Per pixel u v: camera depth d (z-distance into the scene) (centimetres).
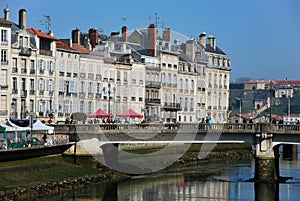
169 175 8456
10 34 9250
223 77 14688
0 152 6588
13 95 9312
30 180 6806
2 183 6438
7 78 9206
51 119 9400
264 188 7312
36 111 9675
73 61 10275
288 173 8825
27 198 6306
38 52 9712
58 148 7825
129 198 6531
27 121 9094
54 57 9975
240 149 12144
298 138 7875
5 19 9725
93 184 7425
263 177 7969
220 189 7200
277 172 8238
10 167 6819
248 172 8888
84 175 7531
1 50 9144
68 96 10181
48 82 9888
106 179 7731
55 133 8038
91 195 6662
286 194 6881
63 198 6431
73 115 9812
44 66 9819
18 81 9394
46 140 7656
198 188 7262
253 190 7156
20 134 8056
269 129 7950
